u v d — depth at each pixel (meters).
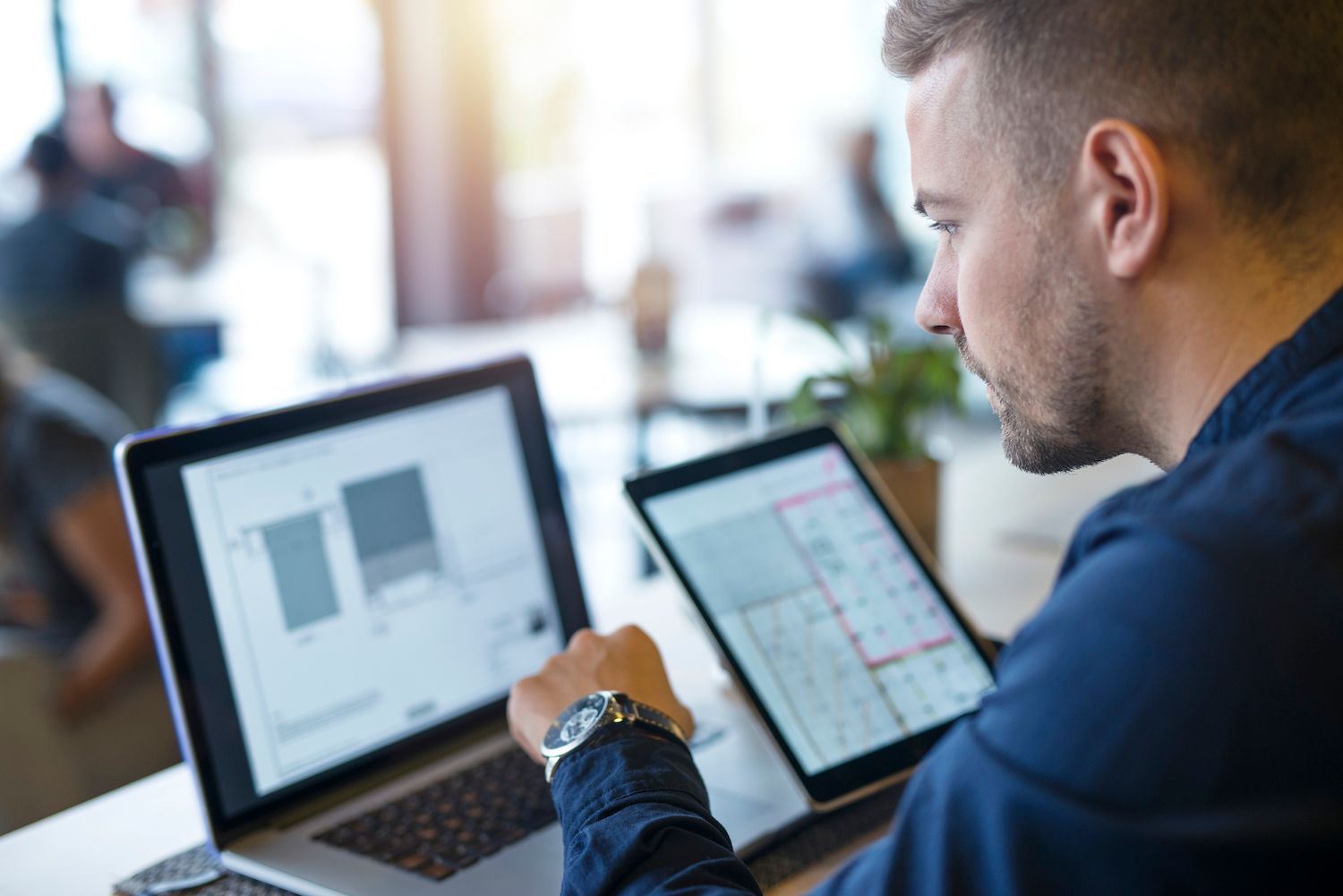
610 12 7.14
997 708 0.55
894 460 1.49
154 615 0.91
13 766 1.54
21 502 1.88
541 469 1.16
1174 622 0.50
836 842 0.97
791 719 1.02
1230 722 0.49
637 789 0.74
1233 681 0.49
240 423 0.98
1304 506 0.52
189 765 0.92
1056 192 0.63
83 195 4.43
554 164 7.02
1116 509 0.59
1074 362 0.65
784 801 0.99
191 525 0.94
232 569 0.96
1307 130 0.58
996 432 4.46
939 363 1.49
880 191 6.18
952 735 0.59
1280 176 0.58
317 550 1.00
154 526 0.92
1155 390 0.64
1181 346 0.62
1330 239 0.59
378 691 1.02
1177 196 0.59
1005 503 1.87
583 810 0.74
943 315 0.74
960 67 0.66
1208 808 0.49
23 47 5.04
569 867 0.70
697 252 6.93
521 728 0.87
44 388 1.92
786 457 1.19
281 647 0.97
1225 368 0.61
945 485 1.55
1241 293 0.60
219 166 5.69
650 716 0.81
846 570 1.15
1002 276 0.66
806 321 1.54
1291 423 0.56
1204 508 0.53
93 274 3.99
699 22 7.69
